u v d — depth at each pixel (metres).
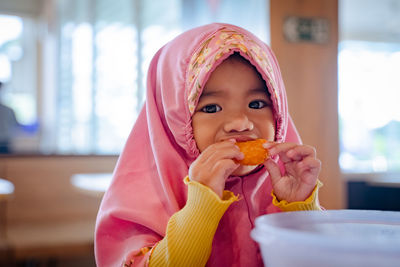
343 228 0.56
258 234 0.50
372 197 3.24
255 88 0.76
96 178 2.38
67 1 4.08
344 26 5.36
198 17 2.95
